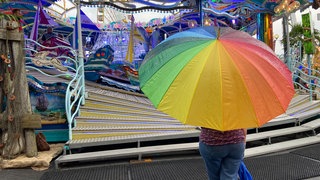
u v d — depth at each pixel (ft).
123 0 31.73
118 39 56.03
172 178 14.99
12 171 16.55
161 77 8.59
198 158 18.74
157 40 46.93
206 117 7.56
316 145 21.79
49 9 48.85
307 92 35.32
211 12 36.78
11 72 18.13
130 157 18.98
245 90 7.63
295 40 53.93
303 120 26.55
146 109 25.17
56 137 22.04
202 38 8.54
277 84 8.20
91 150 19.98
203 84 7.70
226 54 7.97
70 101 21.94
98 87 30.40
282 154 19.62
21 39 18.22
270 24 36.55
